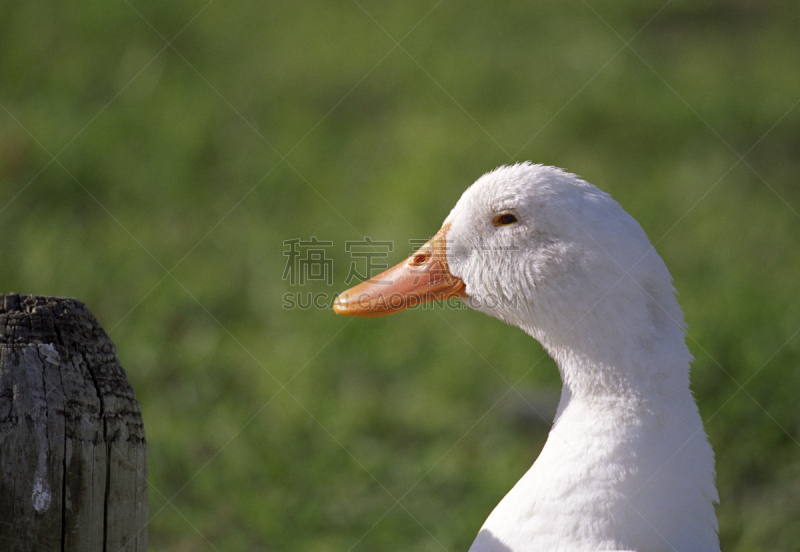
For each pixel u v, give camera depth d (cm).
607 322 411
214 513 736
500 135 1347
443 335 966
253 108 1417
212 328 960
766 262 1059
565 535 388
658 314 407
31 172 1181
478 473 785
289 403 855
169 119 1347
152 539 711
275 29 1675
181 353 912
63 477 313
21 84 1395
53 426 310
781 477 754
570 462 398
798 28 1750
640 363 402
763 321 920
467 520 730
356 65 1568
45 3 1585
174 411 838
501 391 885
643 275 407
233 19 1681
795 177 1270
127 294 988
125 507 335
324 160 1295
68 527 316
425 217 1128
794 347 880
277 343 945
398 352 945
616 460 390
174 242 1086
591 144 1354
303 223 1136
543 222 438
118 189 1184
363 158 1309
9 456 303
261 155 1294
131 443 336
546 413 849
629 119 1405
